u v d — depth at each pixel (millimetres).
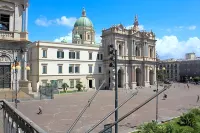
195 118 20500
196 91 61688
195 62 116438
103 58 66875
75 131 18234
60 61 57312
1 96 28266
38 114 25047
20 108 27875
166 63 128500
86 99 40031
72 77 59438
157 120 22359
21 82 30828
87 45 63094
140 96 46219
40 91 39406
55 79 56156
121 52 69562
